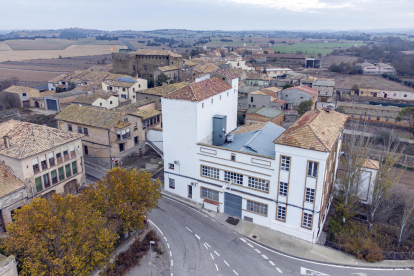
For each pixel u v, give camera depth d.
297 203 36.06
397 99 111.50
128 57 122.69
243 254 34.59
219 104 47.28
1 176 37.56
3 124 44.75
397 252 34.06
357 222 39.62
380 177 38.38
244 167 38.97
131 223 33.38
